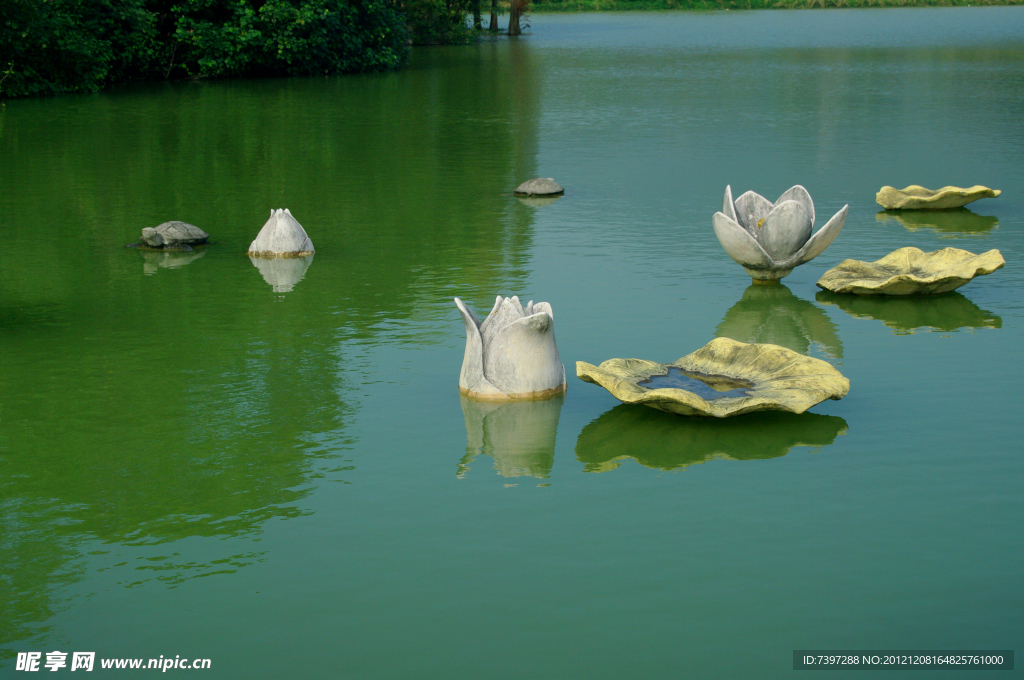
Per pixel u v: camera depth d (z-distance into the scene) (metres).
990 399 7.52
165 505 6.05
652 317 9.74
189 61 35.72
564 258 12.23
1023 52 44.28
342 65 38.19
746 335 9.15
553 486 6.28
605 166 19.09
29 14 28.64
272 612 4.94
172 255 12.53
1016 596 4.98
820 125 24.00
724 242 10.77
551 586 5.13
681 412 7.13
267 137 22.48
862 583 5.11
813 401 6.94
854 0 96.00
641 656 4.55
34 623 4.89
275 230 12.37
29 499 6.13
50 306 10.27
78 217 14.69
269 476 6.43
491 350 7.80
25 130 23.03
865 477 6.30
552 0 98.06
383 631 4.78
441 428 7.20
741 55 45.88
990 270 10.08
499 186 17.20
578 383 8.10
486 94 31.42
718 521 5.79
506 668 4.49
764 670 4.45
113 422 7.29
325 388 7.96
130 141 21.67
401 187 17.09
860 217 14.39
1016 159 18.84
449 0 57.47
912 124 23.75
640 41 56.94
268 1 36.06
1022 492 6.04
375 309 10.13
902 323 9.53
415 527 5.77
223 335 9.32
